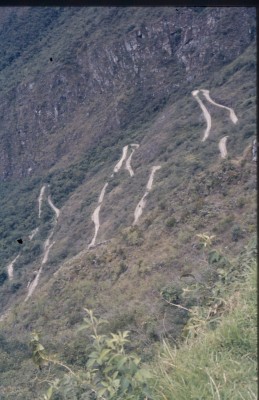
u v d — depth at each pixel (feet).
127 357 9.30
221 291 13.80
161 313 21.26
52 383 11.11
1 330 69.05
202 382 9.59
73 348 23.18
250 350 10.46
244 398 8.90
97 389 9.73
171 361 10.79
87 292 67.67
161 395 9.55
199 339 11.53
